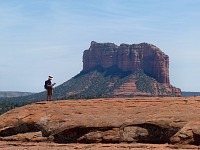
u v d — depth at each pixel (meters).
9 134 35.06
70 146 29.59
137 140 29.61
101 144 29.48
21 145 31.61
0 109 123.19
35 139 33.03
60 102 36.84
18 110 36.66
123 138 29.81
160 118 29.66
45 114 34.78
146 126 29.70
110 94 176.25
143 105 33.47
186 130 27.33
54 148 28.67
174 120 28.95
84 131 31.41
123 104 34.28
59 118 33.56
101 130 30.77
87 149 27.38
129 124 30.22
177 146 26.78
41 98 181.50
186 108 31.30
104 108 34.19
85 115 33.34
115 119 31.17
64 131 31.88
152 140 29.25
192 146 26.47
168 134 28.73
